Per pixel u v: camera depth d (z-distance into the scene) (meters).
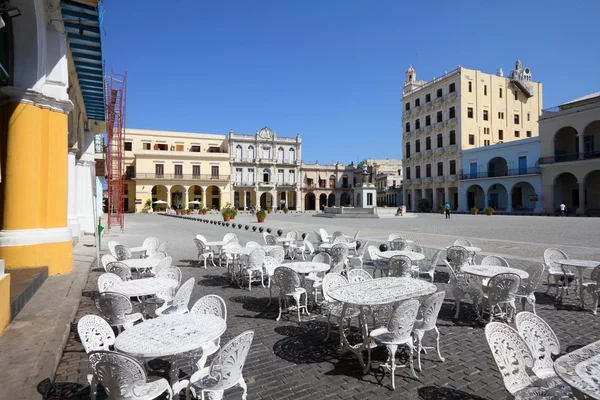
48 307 5.50
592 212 35.56
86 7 7.93
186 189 56.28
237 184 60.44
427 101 52.91
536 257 10.59
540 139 38.59
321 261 7.09
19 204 7.44
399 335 3.70
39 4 7.24
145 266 6.96
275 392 3.51
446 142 48.94
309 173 66.88
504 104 49.12
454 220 29.89
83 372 3.86
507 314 5.83
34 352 3.91
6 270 7.16
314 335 5.00
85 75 12.11
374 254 8.40
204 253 9.89
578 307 6.22
